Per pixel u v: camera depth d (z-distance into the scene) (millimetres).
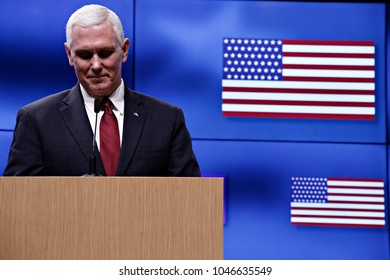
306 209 16375
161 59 16391
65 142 9734
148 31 16391
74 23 9656
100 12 9672
